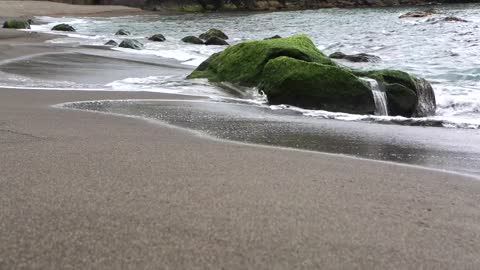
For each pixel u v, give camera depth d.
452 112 7.42
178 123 5.52
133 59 12.80
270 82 7.60
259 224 2.53
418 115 7.30
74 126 4.94
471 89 8.47
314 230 2.50
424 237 2.49
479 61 12.23
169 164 3.58
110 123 5.23
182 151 4.04
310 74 7.18
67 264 2.05
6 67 10.09
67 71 10.10
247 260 2.16
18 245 2.19
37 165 3.40
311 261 2.18
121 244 2.24
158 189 2.99
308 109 7.04
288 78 7.21
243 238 2.37
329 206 2.85
